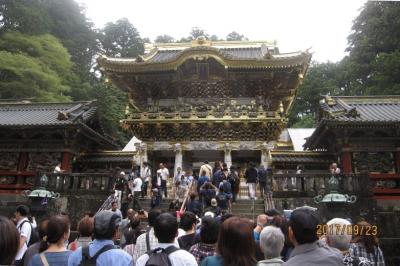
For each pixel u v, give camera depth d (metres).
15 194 28.03
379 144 26.30
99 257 4.89
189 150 32.62
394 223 20.02
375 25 57.44
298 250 4.30
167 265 4.92
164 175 24.55
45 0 69.19
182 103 34.06
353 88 65.38
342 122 24.80
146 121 31.69
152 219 7.28
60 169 27.16
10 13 53.06
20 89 47.03
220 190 18.95
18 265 7.33
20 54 47.84
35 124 27.70
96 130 33.28
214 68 32.66
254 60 30.81
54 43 55.53
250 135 32.22
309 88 75.50
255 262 4.25
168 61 31.61
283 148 40.72
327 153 30.33
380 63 52.16
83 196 23.36
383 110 28.36
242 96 34.31
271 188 22.08
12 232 3.27
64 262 5.38
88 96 60.31
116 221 5.29
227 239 4.30
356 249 6.48
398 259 18.69
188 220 7.50
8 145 29.86
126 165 33.03
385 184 25.41
